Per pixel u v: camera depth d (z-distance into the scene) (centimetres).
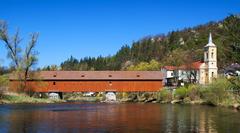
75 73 9750
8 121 3816
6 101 7481
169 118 4291
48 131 3100
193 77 12394
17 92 8425
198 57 14525
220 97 7256
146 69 15212
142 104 8275
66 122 3809
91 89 9681
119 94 11256
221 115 4681
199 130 3177
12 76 8562
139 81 9831
